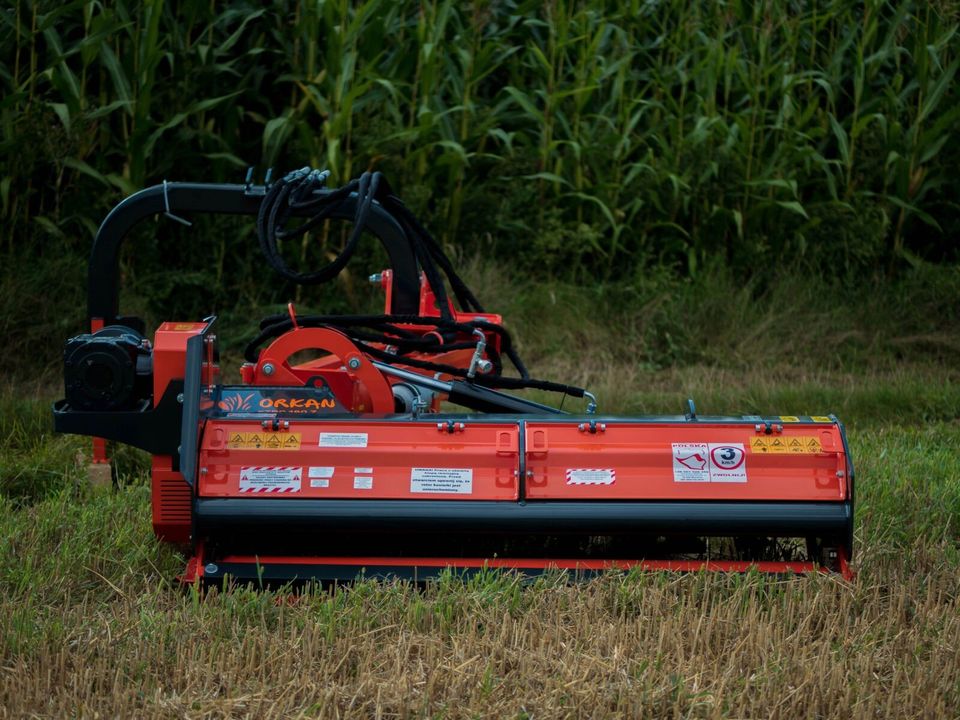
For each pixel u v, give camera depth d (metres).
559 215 13.53
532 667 5.07
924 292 13.48
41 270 11.61
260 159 13.62
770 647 5.29
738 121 13.66
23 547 6.55
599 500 5.92
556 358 12.55
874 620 5.63
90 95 12.82
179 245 12.76
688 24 14.16
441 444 6.04
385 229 7.42
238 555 6.25
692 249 13.72
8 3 12.32
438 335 7.21
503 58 13.63
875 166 14.10
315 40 12.75
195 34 13.23
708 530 5.89
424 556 6.50
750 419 6.17
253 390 6.35
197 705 4.69
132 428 6.23
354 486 5.92
